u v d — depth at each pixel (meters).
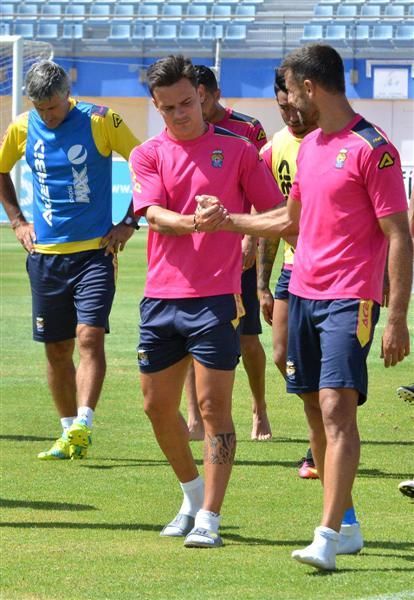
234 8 85.94
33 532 13.19
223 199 12.81
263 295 18.41
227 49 83.75
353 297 11.70
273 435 19.97
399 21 81.31
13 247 60.75
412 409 22.36
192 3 86.50
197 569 11.43
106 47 84.88
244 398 23.73
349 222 11.73
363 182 11.62
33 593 10.52
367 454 18.30
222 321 12.58
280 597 10.32
